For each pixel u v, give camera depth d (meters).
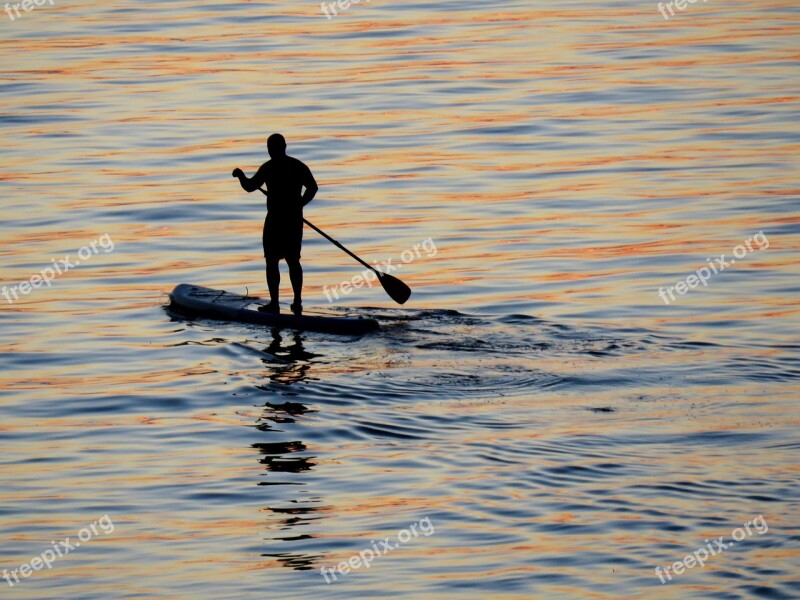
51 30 103.12
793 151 68.50
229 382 40.06
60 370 41.88
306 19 105.75
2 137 74.75
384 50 94.44
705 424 35.94
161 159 70.12
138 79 87.31
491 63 89.88
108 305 49.22
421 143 72.00
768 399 37.91
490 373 40.50
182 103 81.25
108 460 34.59
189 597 27.33
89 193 64.44
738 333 44.41
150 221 60.28
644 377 39.94
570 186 64.06
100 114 78.94
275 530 30.28
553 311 47.44
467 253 54.94
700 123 74.38
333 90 83.56
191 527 30.61
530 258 54.03
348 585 27.67
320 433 35.91
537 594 26.86
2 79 87.56
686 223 58.03
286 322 45.97
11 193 64.56
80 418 37.62
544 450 34.25
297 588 27.61
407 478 32.84
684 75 85.31
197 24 104.31
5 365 42.47
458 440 35.16
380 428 36.09
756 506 30.50
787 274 51.12
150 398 38.97
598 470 32.88
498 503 31.19
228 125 76.25
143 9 111.12
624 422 36.22
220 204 62.59
